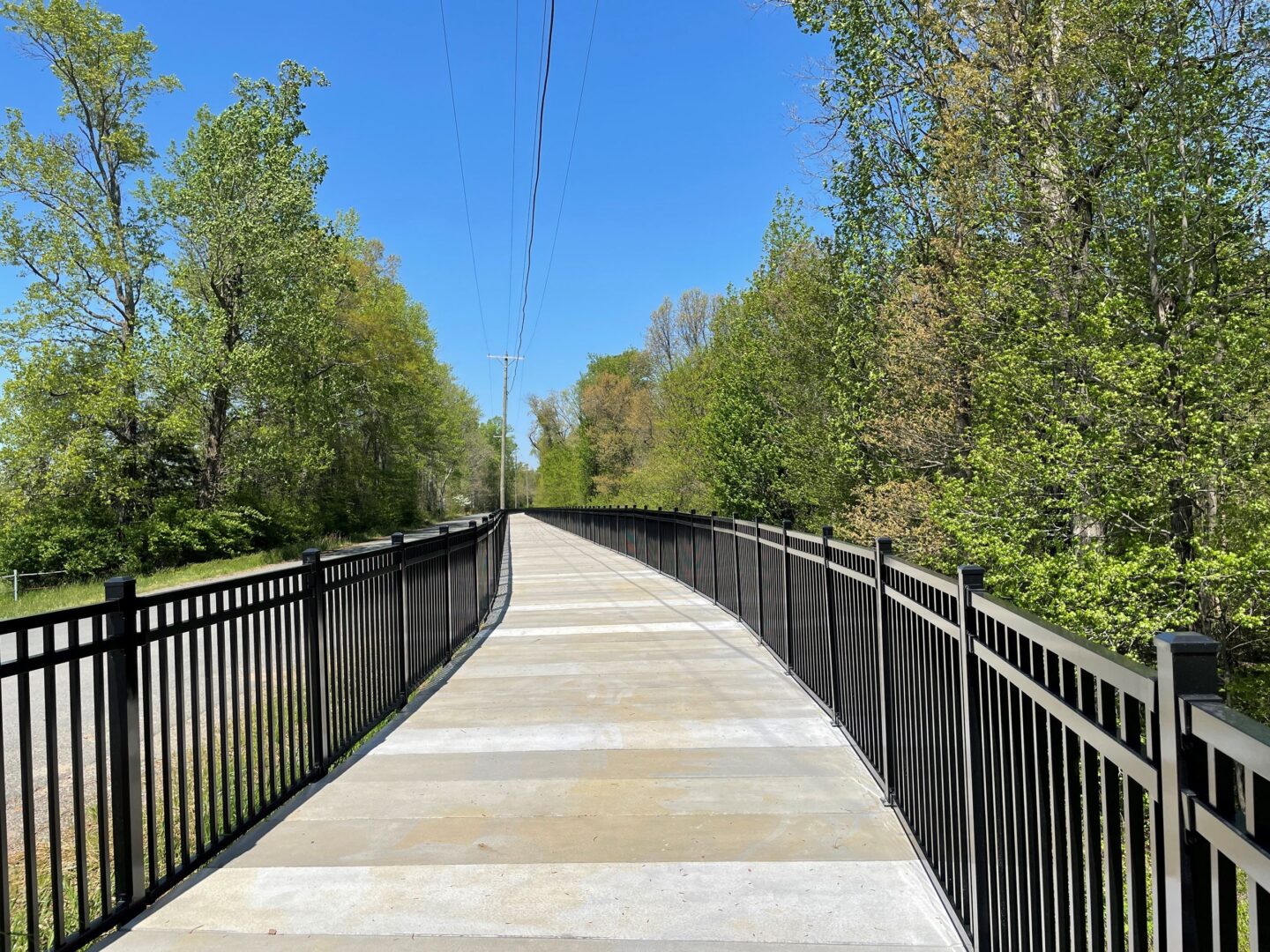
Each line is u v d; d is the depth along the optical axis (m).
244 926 2.79
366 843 3.48
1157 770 1.34
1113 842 1.59
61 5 25.16
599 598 11.80
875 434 13.98
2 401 22.92
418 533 39.72
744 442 21.83
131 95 27.73
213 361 25.33
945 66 11.38
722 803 3.85
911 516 12.52
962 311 11.05
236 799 3.51
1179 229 9.12
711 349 28.39
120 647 2.79
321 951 2.62
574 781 4.21
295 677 4.73
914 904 2.85
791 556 6.42
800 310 17.38
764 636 7.63
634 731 5.08
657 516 15.80
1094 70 9.44
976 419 11.70
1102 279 9.41
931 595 3.01
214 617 3.37
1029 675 2.03
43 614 2.42
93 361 25.33
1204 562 8.15
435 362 52.84
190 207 26.03
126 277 26.59
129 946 2.66
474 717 5.54
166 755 3.00
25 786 2.35
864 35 13.15
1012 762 2.17
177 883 3.10
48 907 3.34
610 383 56.12
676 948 2.61
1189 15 8.87
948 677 2.75
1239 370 8.34
